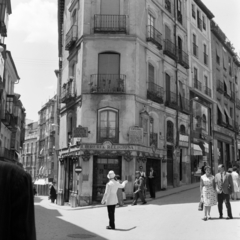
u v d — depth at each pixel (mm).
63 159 23422
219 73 38031
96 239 8484
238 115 44438
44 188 45375
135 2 21984
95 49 21375
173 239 8211
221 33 39219
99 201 19578
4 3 22719
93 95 20766
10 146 36031
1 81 25547
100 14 21562
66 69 25484
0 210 1655
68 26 26000
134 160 19938
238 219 10867
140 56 21922
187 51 29531
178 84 27000
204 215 11797
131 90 20906
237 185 16438
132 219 11906
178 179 25344
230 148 39438
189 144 28000
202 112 31594
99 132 20422
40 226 10789
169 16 26406
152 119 23094
